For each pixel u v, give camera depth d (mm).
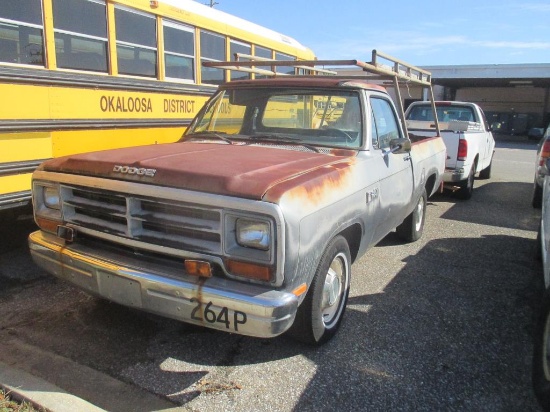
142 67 6090
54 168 3572
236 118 4625
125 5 5684
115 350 3566
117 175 3211
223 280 2895
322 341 3621
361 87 4379
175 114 6652
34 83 4703
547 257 3852
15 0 4566
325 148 4094
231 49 7773
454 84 34594
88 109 5316
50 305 4230
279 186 2891
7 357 3406
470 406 3055
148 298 3004
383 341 3797
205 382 3215
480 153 10117
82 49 5309
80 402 2887
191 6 6871
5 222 5793
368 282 5012
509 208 9047
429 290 4844
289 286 2877
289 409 2969
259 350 3611
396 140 4625
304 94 4438
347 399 3078
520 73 27828
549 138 8227
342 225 3445
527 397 3166
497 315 4320
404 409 3006
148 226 3137
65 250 3371
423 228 7020
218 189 2881
